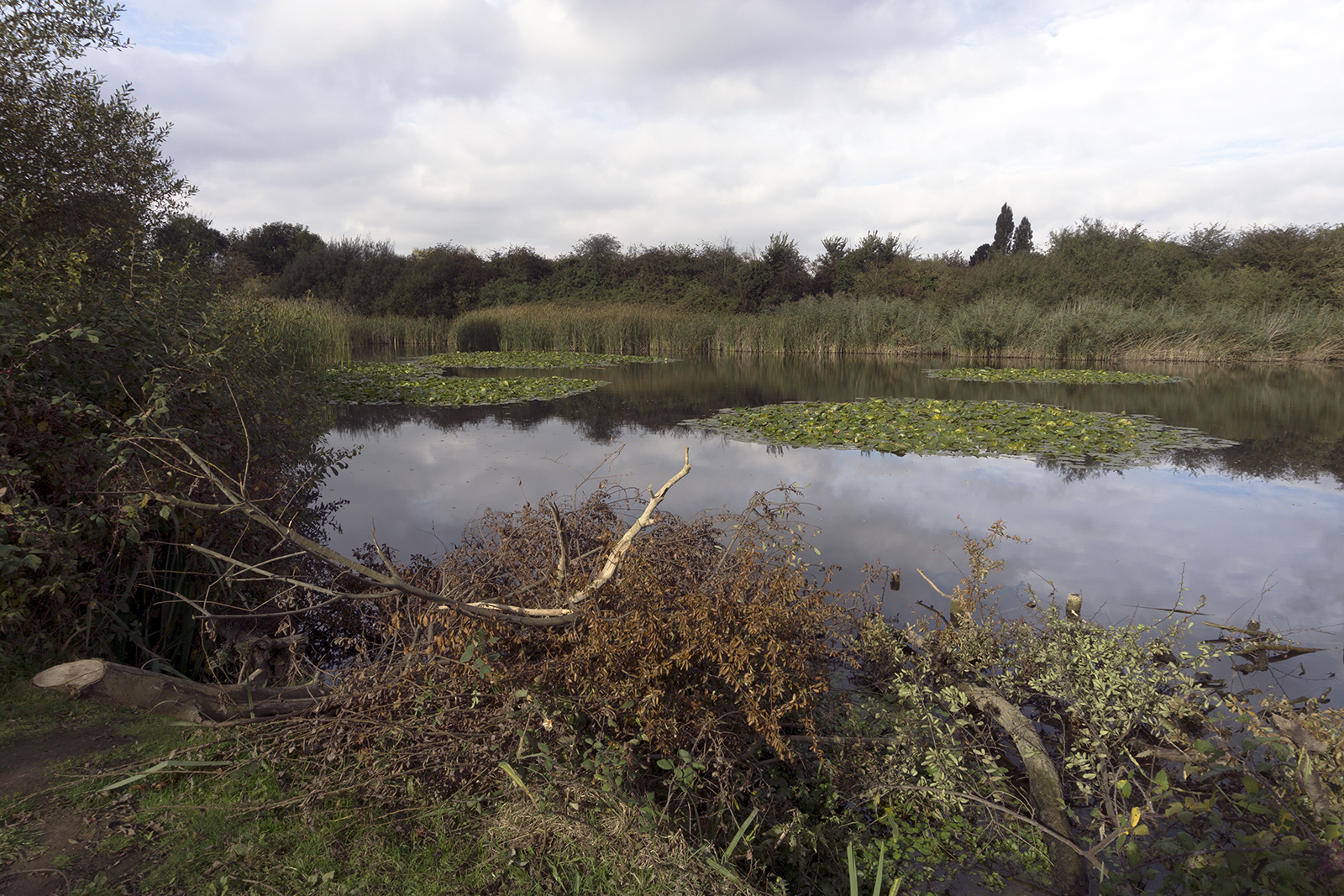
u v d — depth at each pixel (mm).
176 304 4855
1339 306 27250
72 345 3883
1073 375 20938
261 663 3408
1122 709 3207
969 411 13031
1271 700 3379
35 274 4340
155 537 3936
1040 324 26703
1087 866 2629
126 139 7070
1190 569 5512
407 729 2674
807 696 2908
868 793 2912
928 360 28047
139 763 2531
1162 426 12148
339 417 12688
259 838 2246
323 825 2340
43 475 3570
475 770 2602
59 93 6461
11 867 2025
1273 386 18734
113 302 4496
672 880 2172
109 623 3605
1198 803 2605
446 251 43062
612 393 17125
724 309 38562
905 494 7617
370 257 41125
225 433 4609
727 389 18203
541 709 2609
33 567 3129
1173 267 31344
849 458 9492
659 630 2711
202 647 3871
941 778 2908
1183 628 4004
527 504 3893
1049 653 3557
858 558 5641
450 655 2896
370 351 32312
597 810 2420
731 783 2750
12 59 6133
